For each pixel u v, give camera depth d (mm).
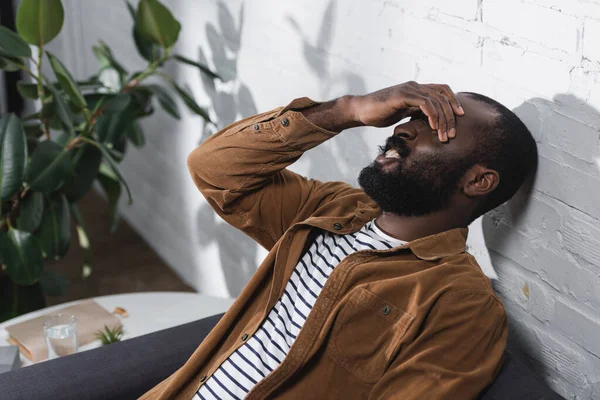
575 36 1217
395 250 1295
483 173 1256
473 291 1213
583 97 1219
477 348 1186
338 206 1441
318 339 1258
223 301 1903
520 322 1431
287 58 1970
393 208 1308
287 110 1404
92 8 3105
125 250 3018
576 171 1251
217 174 1460
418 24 1533
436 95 1265
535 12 1281
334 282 1285
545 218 1329
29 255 2008
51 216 2209
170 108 2352
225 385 1321
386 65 1639
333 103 1384
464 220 1326
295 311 1330
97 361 1420
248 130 1430
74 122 2291
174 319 1805
